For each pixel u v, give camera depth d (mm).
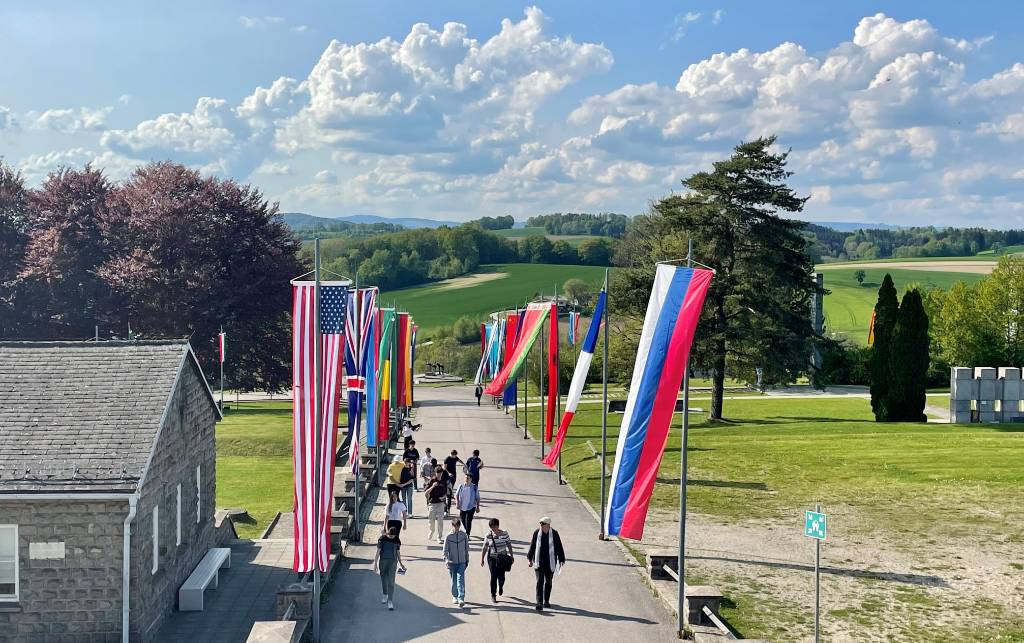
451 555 20516
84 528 17188
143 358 20250
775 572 23172
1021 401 52094
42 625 17203
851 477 33844
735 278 50812
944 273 174625
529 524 28828
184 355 20344
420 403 73375
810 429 46250
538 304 41875
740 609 20281
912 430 44812
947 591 21578
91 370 19828
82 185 67688
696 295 18750
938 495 30703
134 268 62312
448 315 140000
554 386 40188
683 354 18750
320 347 18891
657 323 19078
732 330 51031
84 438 17953
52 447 17703
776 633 18812
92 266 65125
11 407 18641
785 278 51938
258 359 68812
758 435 44562
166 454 19219
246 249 66875
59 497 16828
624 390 74812
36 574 17188
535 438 50781
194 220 64438
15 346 20391
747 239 51812
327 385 19469
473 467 30438
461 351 111000
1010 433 43000
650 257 54875
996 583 22078
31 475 17047
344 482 29656
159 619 18812
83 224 65625
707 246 51406
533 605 20625
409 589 21891
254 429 48531
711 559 24328
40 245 63531
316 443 18625
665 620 19609
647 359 19094
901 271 179750
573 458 42188
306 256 78312
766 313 51250
